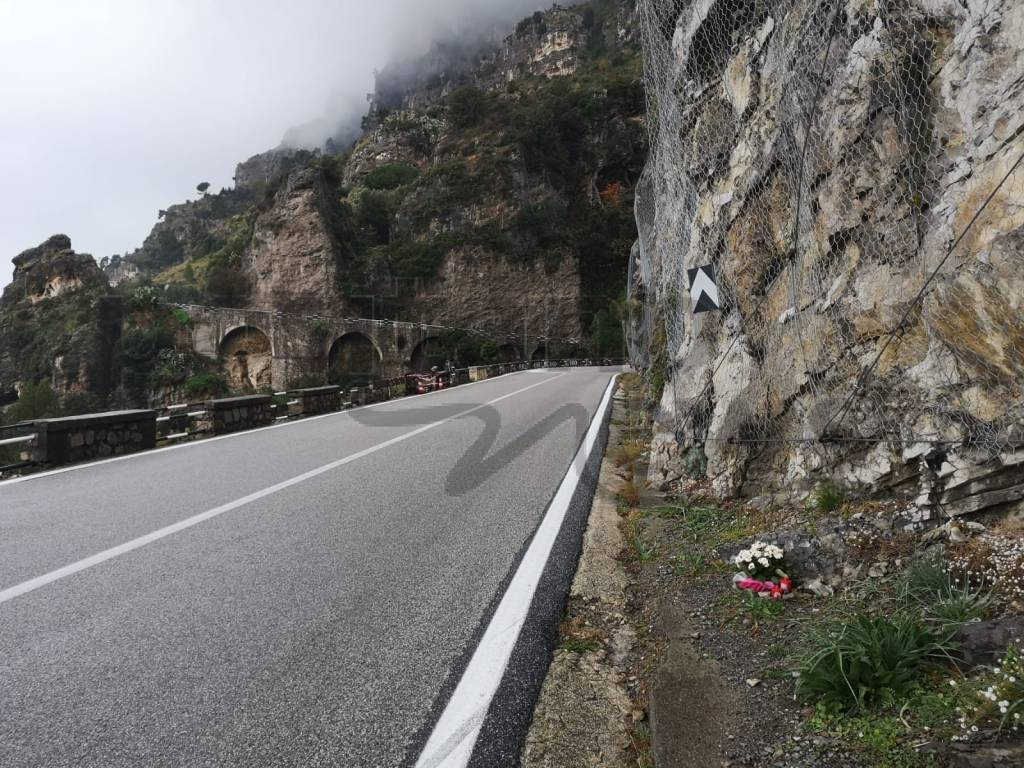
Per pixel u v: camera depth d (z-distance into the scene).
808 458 3.84
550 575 3.67
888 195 3.42
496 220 88.94
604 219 91.56
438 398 18.41
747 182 4.75
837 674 2.03
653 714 2.11
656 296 8.77
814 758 1.76
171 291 91.31
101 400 69.12
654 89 6.25
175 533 4.48
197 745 2.03
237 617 3.04
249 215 95.62
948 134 3.07
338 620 3.02
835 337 3.70
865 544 2.98
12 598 3.27
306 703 2.29
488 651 2.71
